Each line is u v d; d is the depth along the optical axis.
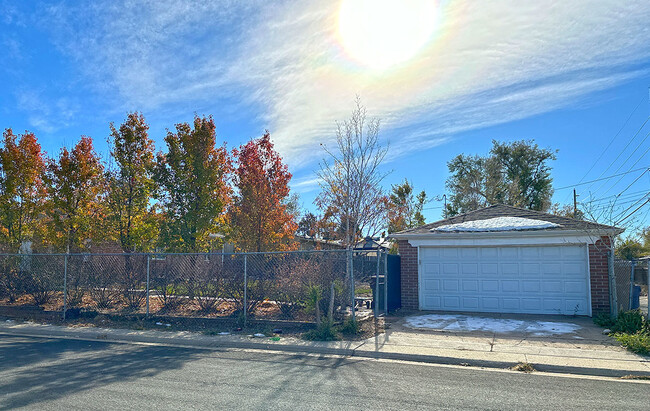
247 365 8.00
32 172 17.70
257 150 16.78
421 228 15.11
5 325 12.53
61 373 7.41
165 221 16.44
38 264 14.54
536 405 5.75
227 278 12.41
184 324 11.97
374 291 13.73
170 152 16.34
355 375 7.27
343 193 18.69
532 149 44.22
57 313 13.18
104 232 16.45
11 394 6.19
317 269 11.45
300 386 6.60
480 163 45.59
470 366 7.98
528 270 13.12
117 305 13.86
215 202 16.16
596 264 12.38
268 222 16.47
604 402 5.86
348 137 18.48
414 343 9.41
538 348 8.83
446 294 13.88
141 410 5.52
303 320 11.38
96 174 16.81
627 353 8.33
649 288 10.20
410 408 5.60
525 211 15.32
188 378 7.07
